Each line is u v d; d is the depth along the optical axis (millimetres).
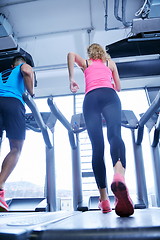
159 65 3998
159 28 3160
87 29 4113
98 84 1401
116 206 1054
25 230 656
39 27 4070
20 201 2998
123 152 1145
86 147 4117
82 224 774
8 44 3502
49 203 2586
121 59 4594
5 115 1621
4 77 1761
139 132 2379
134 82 4863
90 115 1344
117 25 4027
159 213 1237
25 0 3516
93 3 3631
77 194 2600
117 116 1292
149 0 2820
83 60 1569
